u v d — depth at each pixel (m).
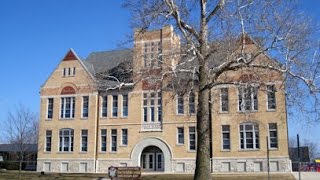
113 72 53.09
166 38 41.91
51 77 57.59
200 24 27.95
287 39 25.27
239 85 27.98
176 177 41.03
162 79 28.47
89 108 54.78
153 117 52.16
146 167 52.19
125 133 53.06
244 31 26.17
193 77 28.62
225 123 48.44
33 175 45.97
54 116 56.34
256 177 39.56
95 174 47.62
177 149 50.06
